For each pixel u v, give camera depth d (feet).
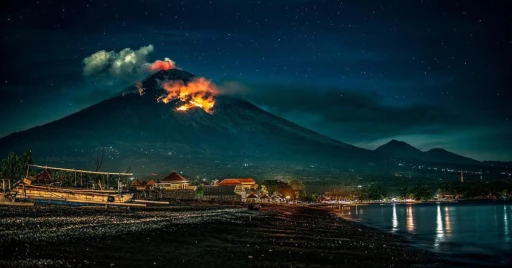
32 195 259.60
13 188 259.80
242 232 184.75
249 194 569.64
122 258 108.78
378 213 499.51
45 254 106.32
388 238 213.87
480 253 171.94
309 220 312.50
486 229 280.10
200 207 362.12
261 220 263.29
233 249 135.13
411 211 549.54
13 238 121.70
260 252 133.08
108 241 131.13
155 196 443.32
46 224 160.35
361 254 146.51
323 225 272.92
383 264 131.03
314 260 127.13
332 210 554.05
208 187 521.24
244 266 110.93
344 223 312.29
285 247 148.36
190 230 172.35
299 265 117.60
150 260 108.99
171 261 109.91
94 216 208.13
